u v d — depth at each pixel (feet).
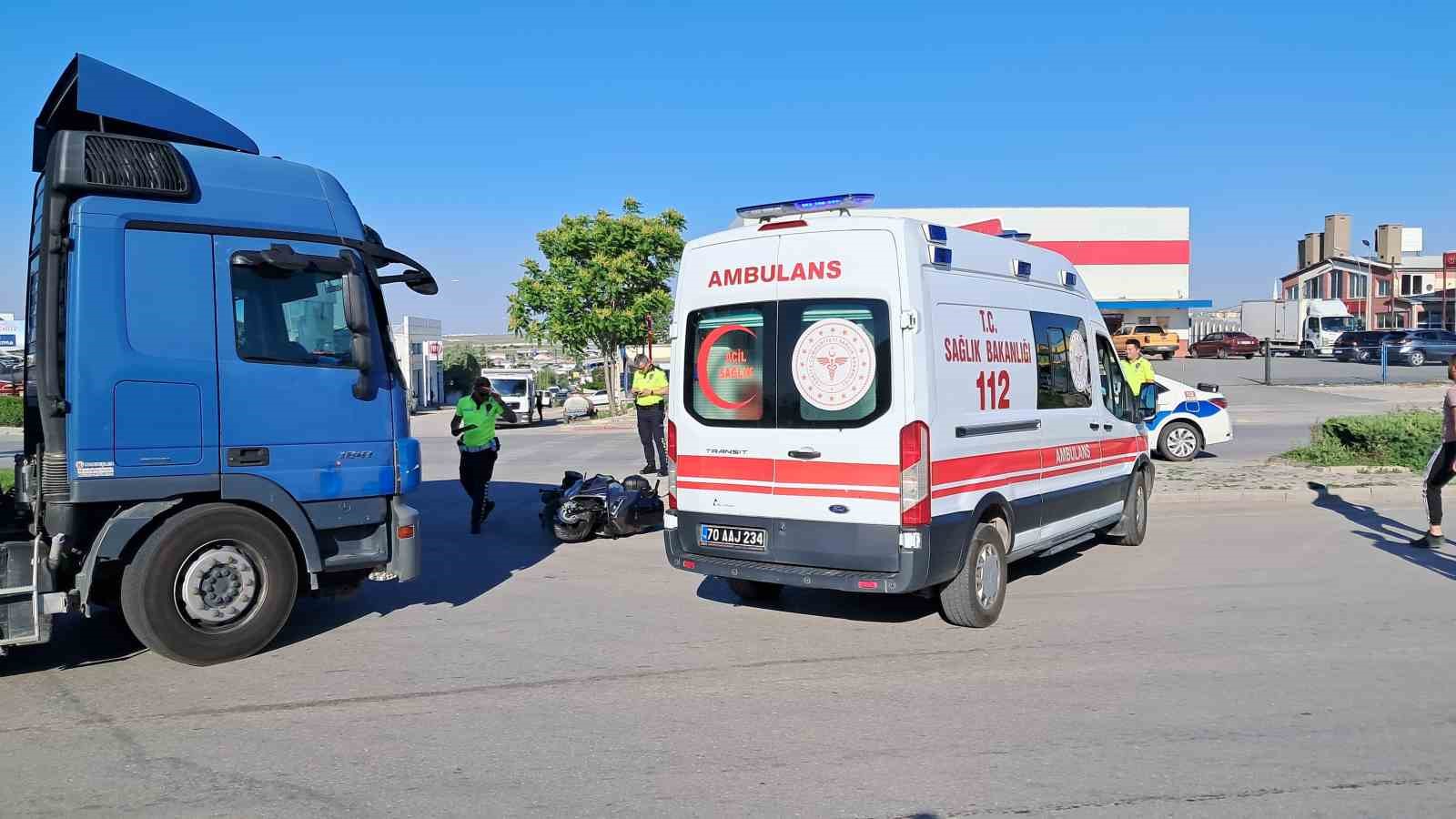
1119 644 21.95
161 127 22.24
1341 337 154.30
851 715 17.76
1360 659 20.72
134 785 15.06
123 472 19.60
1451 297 213.25
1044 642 22.24
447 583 29.04
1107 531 32.65
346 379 22.12
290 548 21.67
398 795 14.66
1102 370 30.25
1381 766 15.33
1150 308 185.16
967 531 22.58
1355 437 50.29
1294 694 18.58
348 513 22.29
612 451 70.54
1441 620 23.71
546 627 23.98
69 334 19.26
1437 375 127.13
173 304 20.15
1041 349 26.37
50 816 14.05
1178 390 53.88
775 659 21.22
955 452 22.22
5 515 21.56
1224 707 17.95
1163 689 18.97
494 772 15.48
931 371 21.56
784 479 22.67
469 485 37.37
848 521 21.84
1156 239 187.73
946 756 15.87
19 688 19.53
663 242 107.65
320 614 25.35
